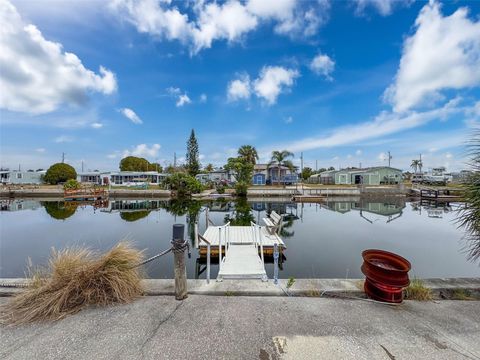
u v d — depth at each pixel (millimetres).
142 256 2920
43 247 7770
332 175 44750
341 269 5863
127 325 2070
